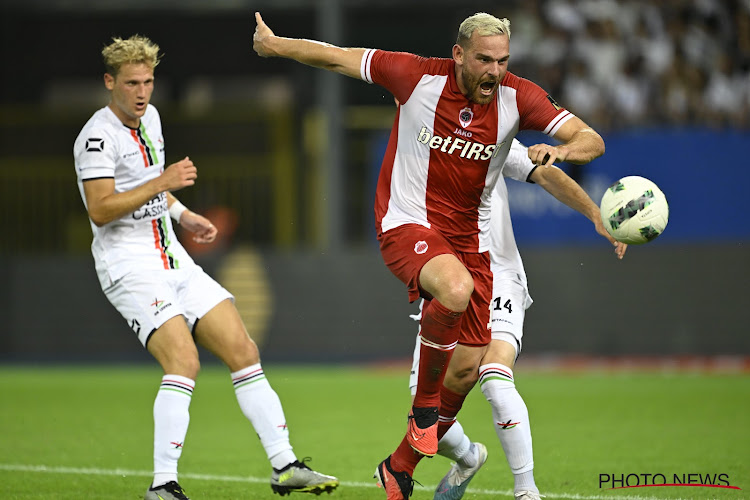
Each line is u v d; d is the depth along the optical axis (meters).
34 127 64.94
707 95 56.38
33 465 24.12
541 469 23.08
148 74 18.67
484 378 18.17
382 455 25.58
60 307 55.25
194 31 72.75
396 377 45.16
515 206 53.78
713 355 52.09
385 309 53.94
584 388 40.72
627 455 24.84
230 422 32.31
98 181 18.52
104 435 29.23
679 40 56.53
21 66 73.19
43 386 42.59
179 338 18.48
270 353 54.44
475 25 16.95
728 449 25.52
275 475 18.75
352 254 54.34
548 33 57.72
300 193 63.06
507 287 19.06
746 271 52.09
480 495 20.38
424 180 18.17
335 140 54.94
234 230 61.31
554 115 17.72
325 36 54.97
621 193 17.70
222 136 63.06
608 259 52.78
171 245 19.52
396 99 18.30
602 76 56.72
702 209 52.88
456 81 17.62
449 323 16.98
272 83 72.62
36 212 62.62
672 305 52.38
